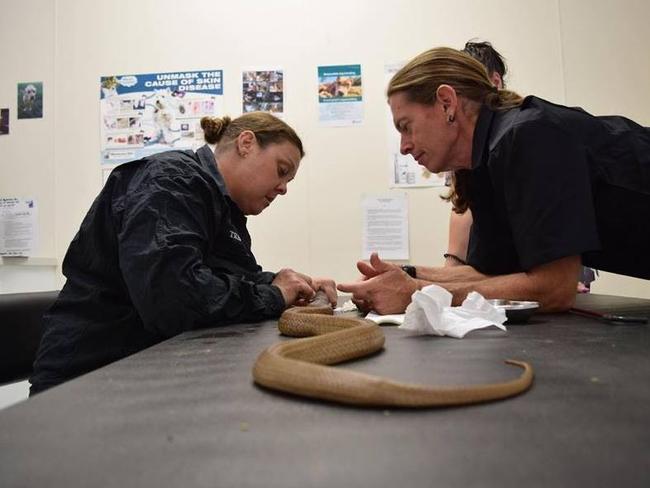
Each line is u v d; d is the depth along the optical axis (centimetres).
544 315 96
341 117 222
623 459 27
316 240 220
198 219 103
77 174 227
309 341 53
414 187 218
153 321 94
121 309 108
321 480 25
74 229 226
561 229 90
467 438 31
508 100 115
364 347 57
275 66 224
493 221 127
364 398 37
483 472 26
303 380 41
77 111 228
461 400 38
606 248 115
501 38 220
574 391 41
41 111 229
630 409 36
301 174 222
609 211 107
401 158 219
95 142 227
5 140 228
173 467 27
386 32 222
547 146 92
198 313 92
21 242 225
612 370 48
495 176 104
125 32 229
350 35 223
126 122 226
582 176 91
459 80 116
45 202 226
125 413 37
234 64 225
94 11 229
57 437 32
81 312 109
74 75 229
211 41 226
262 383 44
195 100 225
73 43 229
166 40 227
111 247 108
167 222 96
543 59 220
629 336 69
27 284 223
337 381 39
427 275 136
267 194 146
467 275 134
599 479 24
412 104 120
